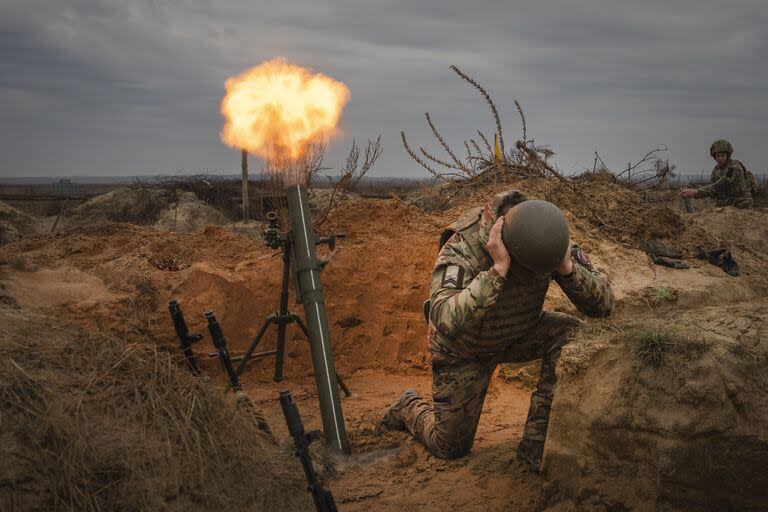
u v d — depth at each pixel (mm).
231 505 2623
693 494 2859
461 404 3908
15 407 2350
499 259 3412
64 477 2285
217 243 6598
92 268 5949
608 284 3883
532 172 7645
